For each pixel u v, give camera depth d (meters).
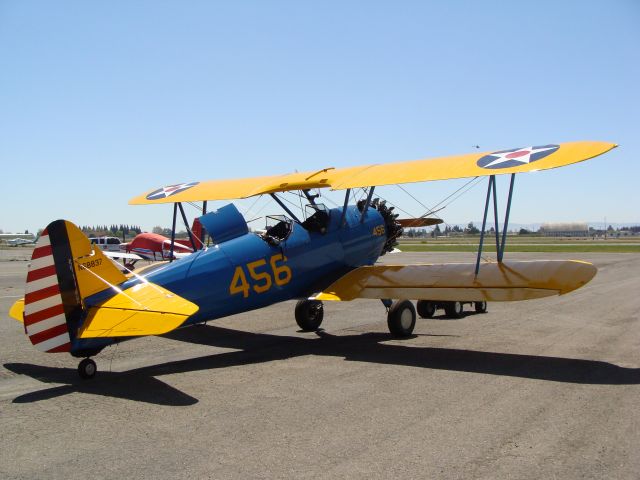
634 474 3.72
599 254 38.84
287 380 6.33
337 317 11.60
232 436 4.54
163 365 7.22
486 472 3.78
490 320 10.62
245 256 7.86
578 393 5.60
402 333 8.98
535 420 4.80
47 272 6.02
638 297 13.84
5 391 6.01
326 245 9.05
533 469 3.81
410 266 8.88
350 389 5.89
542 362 7.02
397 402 5.38
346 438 4.44
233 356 7.76
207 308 7.41
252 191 8.90
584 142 6.64
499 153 7.34
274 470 3.86
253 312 12.25
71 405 5.47
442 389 5.82
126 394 5.84
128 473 3.87
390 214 10.84
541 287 7.09
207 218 7.75
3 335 9.38
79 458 4.14
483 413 5.01
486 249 49.56
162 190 11.11
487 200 7.77
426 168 7.53
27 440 4.53
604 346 7.97
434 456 4.05
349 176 8.17
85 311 6.27
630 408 5.10
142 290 6.71
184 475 3.81
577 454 4.06
